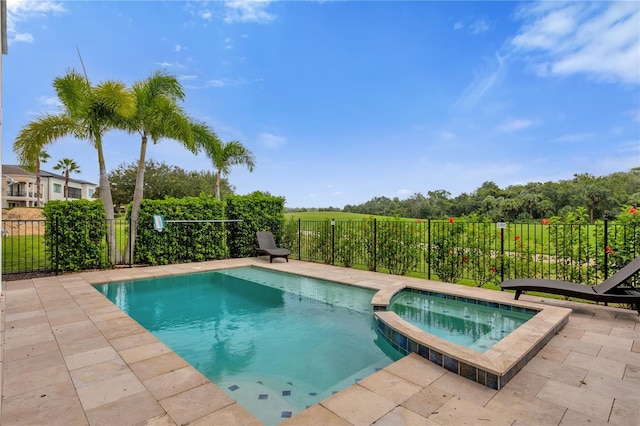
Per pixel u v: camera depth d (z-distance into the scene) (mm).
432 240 7637
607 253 5457
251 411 2787
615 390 2721
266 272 9211
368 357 3963
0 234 5414
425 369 3129
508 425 2246
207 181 36188
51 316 4812
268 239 11234
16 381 2889
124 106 8641
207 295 6941
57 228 8156
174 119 9633
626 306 5289
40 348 3643
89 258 8648
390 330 4152
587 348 3613
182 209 10250
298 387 3246
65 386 2801
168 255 9969
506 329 4777
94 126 8844
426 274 8141
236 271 9328
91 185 57844
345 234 9664
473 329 4781
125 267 9242
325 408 2467
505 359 2961
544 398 2598
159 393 2691
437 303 6117
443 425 2242
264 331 4883
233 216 11633
